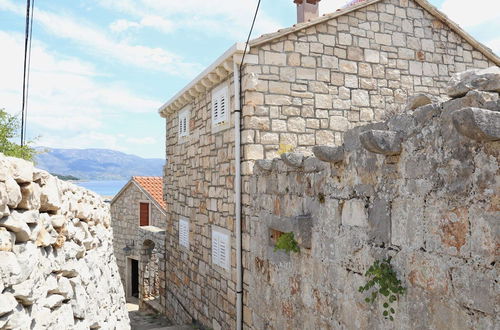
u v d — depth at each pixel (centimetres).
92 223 578
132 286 1817
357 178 396
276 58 729
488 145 262
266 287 600
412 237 326
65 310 359
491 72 280
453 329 287
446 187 295
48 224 342
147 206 1662
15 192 272
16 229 272
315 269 466
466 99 279
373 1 799
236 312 714
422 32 841
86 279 453
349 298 403
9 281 251
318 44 761
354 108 774
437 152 303
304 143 733
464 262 279
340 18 782
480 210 268
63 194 416
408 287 329
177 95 1030
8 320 245
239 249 708
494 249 258
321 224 456
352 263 400
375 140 327
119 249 1845
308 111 742
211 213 869
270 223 575
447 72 851
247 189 694
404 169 336
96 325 456
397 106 709
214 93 846
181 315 1080
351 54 782
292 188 526
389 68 807
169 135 1223
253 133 704
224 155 796
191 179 1008
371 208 374
